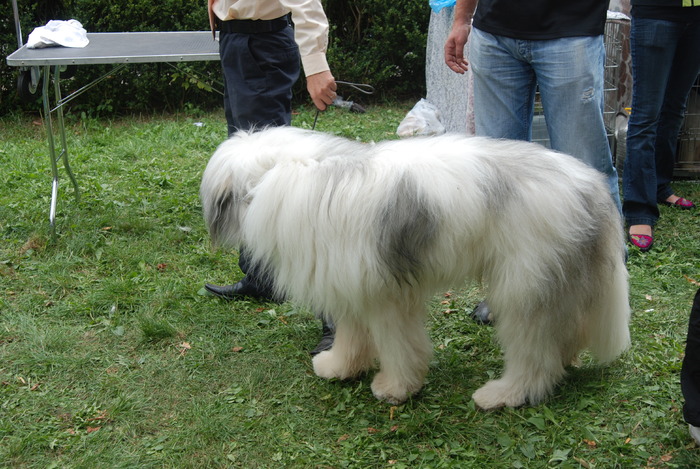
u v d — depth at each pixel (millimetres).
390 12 8109
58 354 3082
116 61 3879
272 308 3562
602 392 2713
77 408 2730
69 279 3803
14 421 2629
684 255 4051
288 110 3283
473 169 2316
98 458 2432
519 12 2986
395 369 2656
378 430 2572
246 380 2920
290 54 3209
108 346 3195
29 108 7758
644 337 3133
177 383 2902
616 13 5180
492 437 2502
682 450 2365
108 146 6582
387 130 7105
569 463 2340
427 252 2301
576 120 2996
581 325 2674
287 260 2418
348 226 2279
